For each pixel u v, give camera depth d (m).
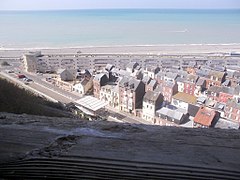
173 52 110.94
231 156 1.72
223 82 56.94
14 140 1.88
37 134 1.98
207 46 132.62
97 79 55.34
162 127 2.18
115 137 1.94
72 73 66.06
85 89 56.12
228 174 1.58
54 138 1.92
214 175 1.58
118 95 51.12
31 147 1.81
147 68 67.06
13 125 2.16
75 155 1.72
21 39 155.38
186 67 82.88
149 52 110.94
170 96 51.88
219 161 1.66
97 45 135.38
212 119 36.03
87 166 1.66
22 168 1.68
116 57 88.94
